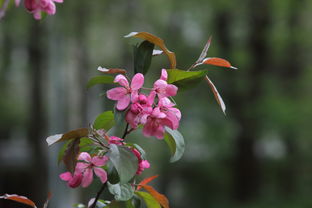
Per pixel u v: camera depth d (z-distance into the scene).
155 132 1.83
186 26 16.61
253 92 15.12
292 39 14.62
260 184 16.16
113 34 16.16
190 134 16.30
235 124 15.32
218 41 16.02
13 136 24.39
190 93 15.64
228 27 15.93
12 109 22.56
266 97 14.80
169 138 1.99
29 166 18.80
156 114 1.79
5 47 17.77
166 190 17.58
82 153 1.88
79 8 14.55
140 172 1.97
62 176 1.92
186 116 16.34
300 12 14.64
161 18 16.19
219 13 15.42
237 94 15.24
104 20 15.31
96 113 15.75
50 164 16.00
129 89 1.86
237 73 15.26
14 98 22.70
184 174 17.36
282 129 14.25
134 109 1.81
